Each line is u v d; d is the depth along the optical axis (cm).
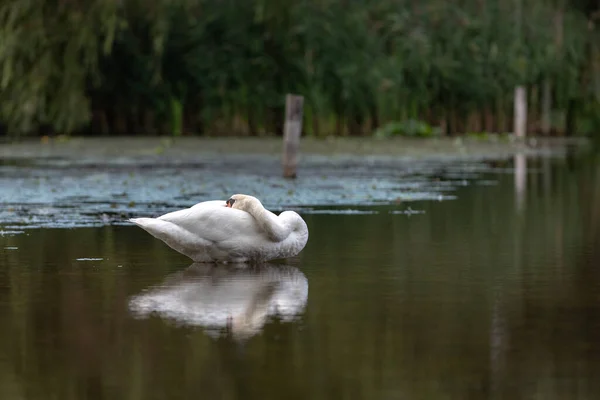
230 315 791
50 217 1461
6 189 1889
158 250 1151
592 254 1133
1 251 1136
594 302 850
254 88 4028
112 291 898
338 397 574
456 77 4384
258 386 594
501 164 2830
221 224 1045
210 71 3981
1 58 3431
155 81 3772
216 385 596
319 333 728
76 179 2134
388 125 4216
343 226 1378
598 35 4719
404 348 684
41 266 1035
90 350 677
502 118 4534
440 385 597
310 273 1000
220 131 4034
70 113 3531
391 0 4300
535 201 1758
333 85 4128
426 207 1642
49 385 598
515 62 4481
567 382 605
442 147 3650
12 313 799
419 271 1012
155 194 1812
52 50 3500
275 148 3350
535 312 808
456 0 4438
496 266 1046
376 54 4219
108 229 1332
